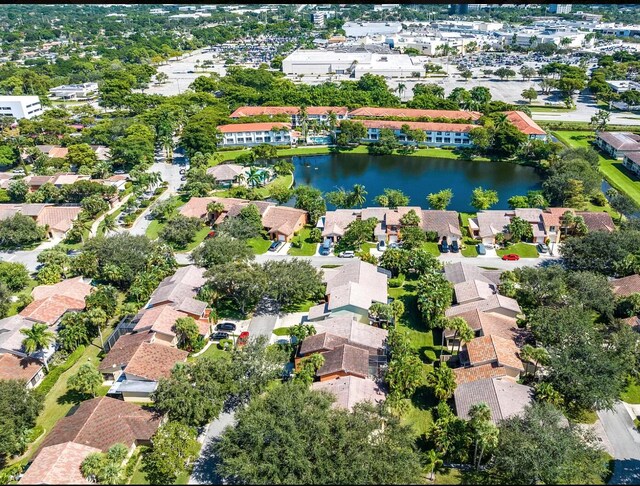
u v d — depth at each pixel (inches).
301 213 6604.3
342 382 3727.9
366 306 4591.5
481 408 3203.7
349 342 4160.9
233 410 3816.4
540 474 2913.4
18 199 7554.1
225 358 4072.3
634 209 6471.5
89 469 3056.1
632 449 3422.7
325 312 4655.5
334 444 3011.8
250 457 3004.4
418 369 3762.3
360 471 2839.6
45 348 4286.4
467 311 4539.9
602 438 3491.6
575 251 5418.3
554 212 6245.1
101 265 5433.1
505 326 4387.3
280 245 6166.3
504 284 4803.2
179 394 3476.9
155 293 5022.1
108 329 4790.8
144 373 3919.8
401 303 4653.1
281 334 4611.2
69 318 4419.3
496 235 6063.0
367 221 6186.0
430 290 4571.9
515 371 3870.6
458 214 6737.2
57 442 3329.2
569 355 3823.8
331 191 7869.1
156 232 6565.0
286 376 4087.1
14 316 4564.5
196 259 5482.3
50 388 4052.7
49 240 6471.5
